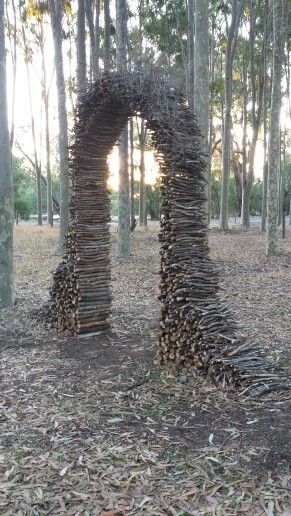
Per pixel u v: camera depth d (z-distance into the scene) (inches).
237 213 1825.8
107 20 578.6
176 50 869.2
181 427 147.3
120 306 307.1
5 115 291.6
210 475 122.1
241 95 1130.7
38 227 1159.6
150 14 877.8
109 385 180.2
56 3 535.8
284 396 165.0
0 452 134.1
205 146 215.3
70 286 244.1
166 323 194.5
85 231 239.5
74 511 108.8
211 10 894.4
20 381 186.5
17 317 278.1
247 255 557.0
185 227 192.7
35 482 120.0
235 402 162.4
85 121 234.4
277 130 522.3
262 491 115.4
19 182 1605.6
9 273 300.4
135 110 203.2
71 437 142.3
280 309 296.5
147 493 115.2
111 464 127.6
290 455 129.2
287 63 951.0
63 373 193.8
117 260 516.7
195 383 178.4
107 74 212.1
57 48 538.9
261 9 935.0
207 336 181.2
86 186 239.1
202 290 190.7
